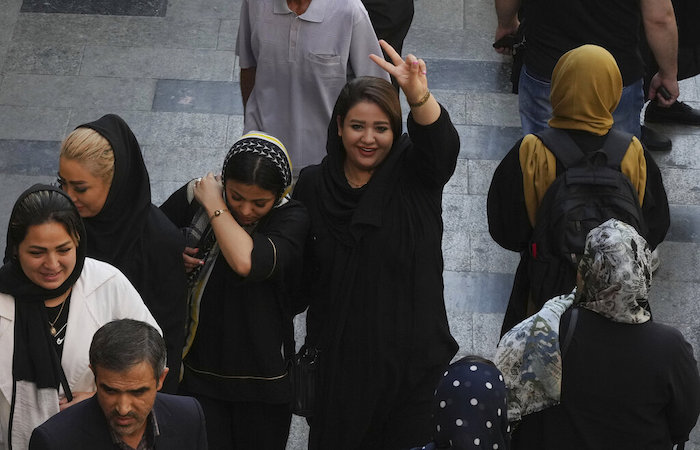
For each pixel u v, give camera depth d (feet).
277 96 55.42
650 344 35.99
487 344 60.23
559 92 47.67
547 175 46.85
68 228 34.32
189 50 76.74
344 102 41.16
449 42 78.74
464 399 31.04
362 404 42.80
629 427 36.47
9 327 35.17
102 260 38.78
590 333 36.35
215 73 75.25
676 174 70.49
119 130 38.60
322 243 42.19
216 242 41.34
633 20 57.93
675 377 36.06
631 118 60.23
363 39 54.44
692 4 67.77
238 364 42.09
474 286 62.85
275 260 40.32
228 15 79.61
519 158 47.55
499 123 73.00
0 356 35.24
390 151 42.11
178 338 40.60
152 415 31.53
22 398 35.65
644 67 62.44
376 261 41.81
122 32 77.77
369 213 41.29
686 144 72.38
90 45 76.69
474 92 75.15
